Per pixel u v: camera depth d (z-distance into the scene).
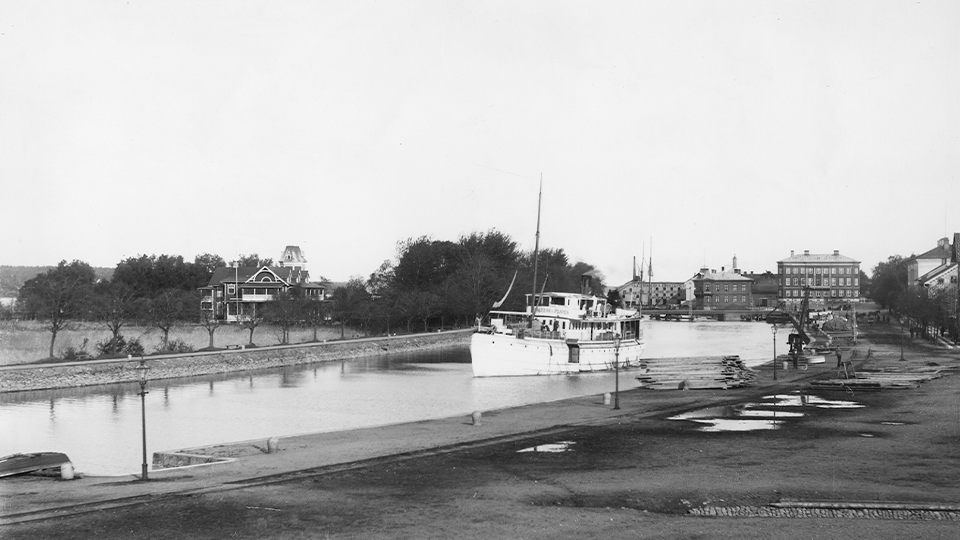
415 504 30.23
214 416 66.19
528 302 115.12
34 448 52.91
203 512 29.41
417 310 161.88
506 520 27.97
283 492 32.34
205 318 148.00
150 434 57.91
